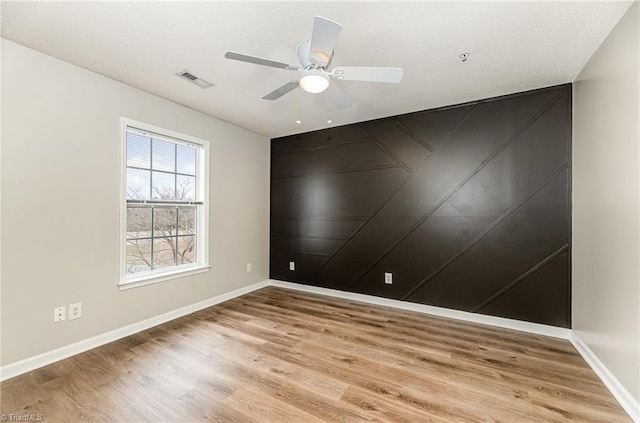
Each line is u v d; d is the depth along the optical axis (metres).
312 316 3.19
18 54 2.06
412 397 1.80
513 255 2.88
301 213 4.27
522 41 2.01
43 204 2.18
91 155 2.45
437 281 3.25
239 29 1.91
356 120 3.71
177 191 3.24
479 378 2.00
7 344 2.00
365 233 3.73
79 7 1.69
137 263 2.87
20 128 2.07
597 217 2.10
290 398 1.78
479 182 3.03
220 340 2.58
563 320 2.66
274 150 4.54
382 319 3.11
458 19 1.79
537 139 2.77
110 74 2.51
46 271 2.19
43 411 1.66
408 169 3.43
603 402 1.74
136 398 1.77
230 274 3.84
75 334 2.34
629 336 1.68
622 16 1.74
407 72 2.46
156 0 1.64
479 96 2.95
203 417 1.62
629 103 1.69
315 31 1.53
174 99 3.04
